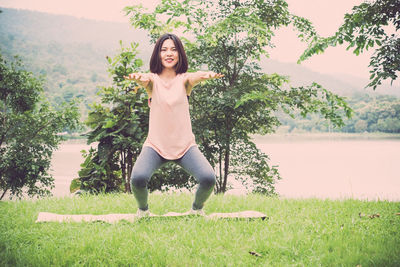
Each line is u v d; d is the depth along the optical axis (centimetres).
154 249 309
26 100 1257
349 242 334
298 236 344
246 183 1023
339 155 4366
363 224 396
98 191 801
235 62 978
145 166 393
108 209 486
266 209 482
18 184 1143
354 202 555
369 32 669
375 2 658
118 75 834
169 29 902
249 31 786
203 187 400
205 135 909
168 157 404
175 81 420
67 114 1206
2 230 368
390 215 445
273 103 925
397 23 653
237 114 957
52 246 316
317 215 438
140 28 919
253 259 301
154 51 427
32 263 288
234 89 912
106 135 782
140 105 841
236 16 842
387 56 639
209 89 976
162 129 405
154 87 411
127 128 795
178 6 828
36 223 398
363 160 3731
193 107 980
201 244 330
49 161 1187
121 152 841
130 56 834
